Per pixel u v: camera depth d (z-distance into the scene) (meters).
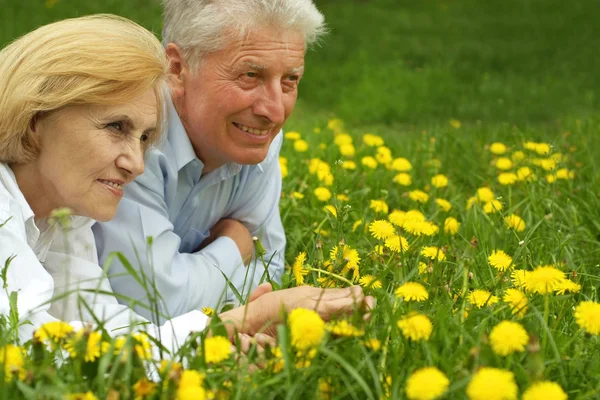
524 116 10.42
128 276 3.40
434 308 2.98
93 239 3.25
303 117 10.09
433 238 4.19
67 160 2.83
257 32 3.25
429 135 7.39
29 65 2.78
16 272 2.73
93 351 2.34
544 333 2.66
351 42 14.09
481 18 16.36
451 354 2.58
